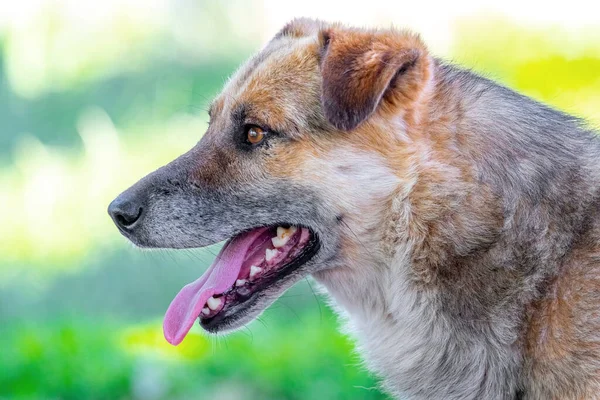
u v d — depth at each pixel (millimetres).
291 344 11203
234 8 24312
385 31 6527
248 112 6637
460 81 6539
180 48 23344
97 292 14656
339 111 6062
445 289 6203
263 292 6801
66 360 10664
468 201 6137
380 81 6062
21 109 21531
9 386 10297
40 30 23734
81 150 18969
